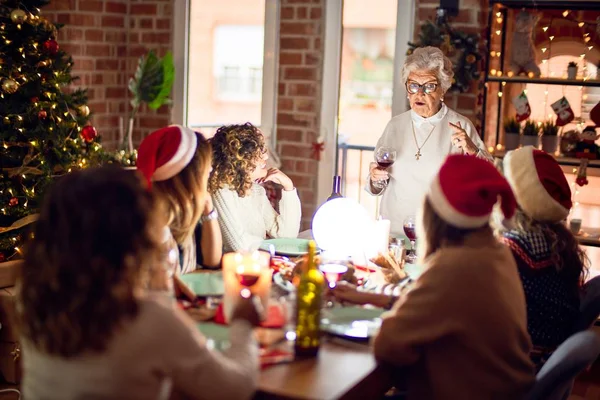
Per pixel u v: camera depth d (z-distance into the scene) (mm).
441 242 2002
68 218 1438
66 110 3953
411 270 2701
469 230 1986
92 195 1446
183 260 2588
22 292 1481
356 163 5008
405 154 3600
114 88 5020
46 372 1485
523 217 2344
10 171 3746
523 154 2342
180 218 2381
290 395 1704
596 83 3963
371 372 1866
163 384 1507
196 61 4980
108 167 1522
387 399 2293
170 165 2318
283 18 4711
